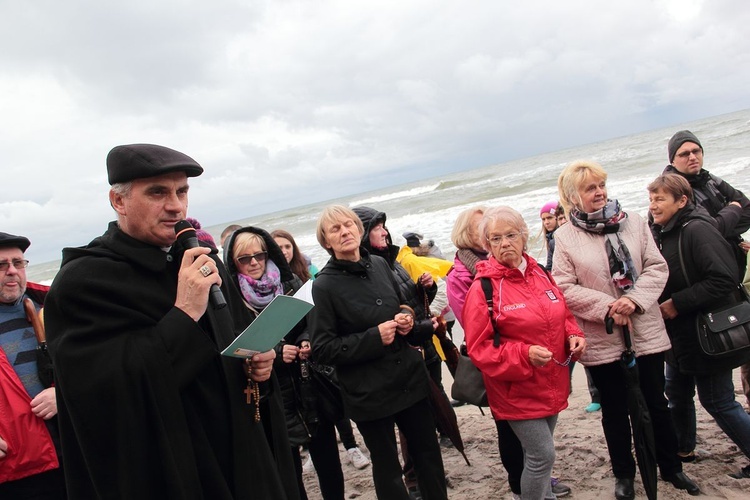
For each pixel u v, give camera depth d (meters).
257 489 1.84
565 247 3.36
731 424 3.25
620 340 3.16
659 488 3.29
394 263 3.66
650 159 25.86
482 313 2.90
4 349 2.79
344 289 3.06
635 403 3.01
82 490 1.64
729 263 3.20
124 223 1.81
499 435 3.25
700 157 4.09
